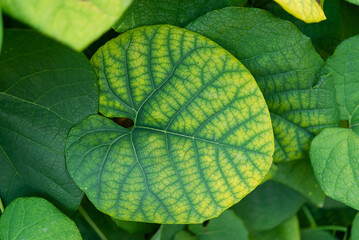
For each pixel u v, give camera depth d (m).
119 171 0.59
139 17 0.60
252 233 0.75
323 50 0.65
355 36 0.60
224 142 0.58
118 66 0.58
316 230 0.78
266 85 0.62
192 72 0.58
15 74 0.57
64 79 0.57
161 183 0.59
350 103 0.63
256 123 0.58
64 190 0.60
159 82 0.59
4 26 0.55
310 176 0.69
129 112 0.59
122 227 0.67
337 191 0.62
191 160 0.59
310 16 0.56
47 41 0.55
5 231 0.59
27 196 0.60
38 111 0.58
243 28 0.60
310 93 0.62
